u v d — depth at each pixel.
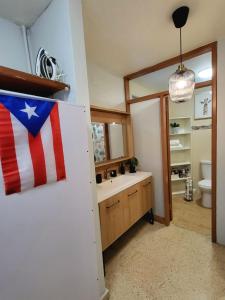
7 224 0.77
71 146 1.04
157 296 1.46
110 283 1.61
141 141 2.75
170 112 3.81
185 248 2.03
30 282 0.86
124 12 1.36
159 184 2.61
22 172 0.81
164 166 2.50
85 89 1.25
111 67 2.38
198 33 1.69
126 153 2.75
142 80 3.00
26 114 0.82
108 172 2.45
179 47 1.93
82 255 1.12
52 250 0.95
